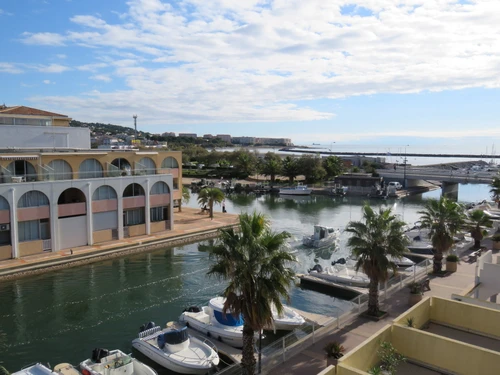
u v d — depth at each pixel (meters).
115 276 37.03
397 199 92.81
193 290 33.59
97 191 44.94
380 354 13.27
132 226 48.47
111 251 42.94
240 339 23.16
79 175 44.56
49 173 40.84
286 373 17.75
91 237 44.16
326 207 80.81
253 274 15.98
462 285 29.69
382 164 148.62
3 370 18.06
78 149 48.97
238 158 126.75
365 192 98.62
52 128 50.78
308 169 113.88
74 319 27.98
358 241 23.80
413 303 25.88
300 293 33.75
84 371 19.50
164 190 51.97
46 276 36.72
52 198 40.88
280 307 16.47
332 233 49.72
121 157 49.25
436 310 16.77
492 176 102.38
